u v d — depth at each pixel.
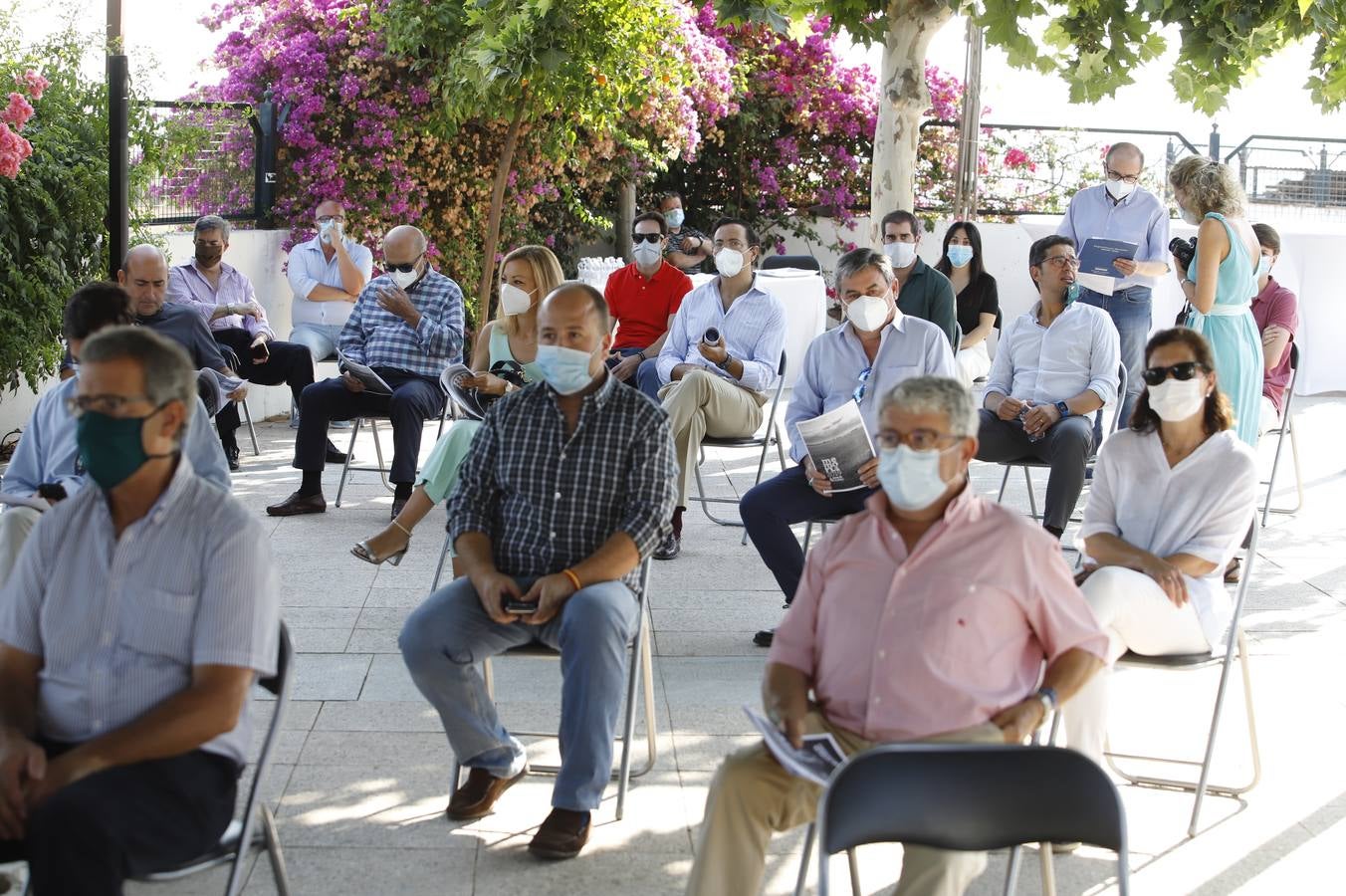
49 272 8.37
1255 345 6.86
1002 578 3.16
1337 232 12.92
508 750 4.17
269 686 3.21
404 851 3.92
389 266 7.90
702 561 7.02
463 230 12.41
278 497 8.03
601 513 4.11
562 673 3.95
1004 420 6.76
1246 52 7.92
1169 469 4.30
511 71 10.20
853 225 15.19
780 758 3.01
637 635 4.16
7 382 8.60
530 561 4.13
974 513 3.22
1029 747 2.69
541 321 4.10
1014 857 3.30
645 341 8.21
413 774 4.43
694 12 13.09
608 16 10.35
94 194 8.68
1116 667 4.15
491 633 4.03
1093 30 7.97
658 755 4.63
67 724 3.01
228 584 2.98
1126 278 8.60
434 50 11.46
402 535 5.54
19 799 2.82
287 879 3.40
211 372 6.08
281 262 11.15
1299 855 4.01
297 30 11.60
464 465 4.28
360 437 9.87
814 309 12.06
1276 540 7.57
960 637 3.13
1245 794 4.39
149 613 2.98
